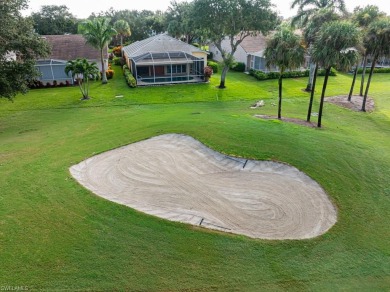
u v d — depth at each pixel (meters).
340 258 11.72
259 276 10.75
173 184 16.31
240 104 34.47
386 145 22.39
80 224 12.85
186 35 71.31
